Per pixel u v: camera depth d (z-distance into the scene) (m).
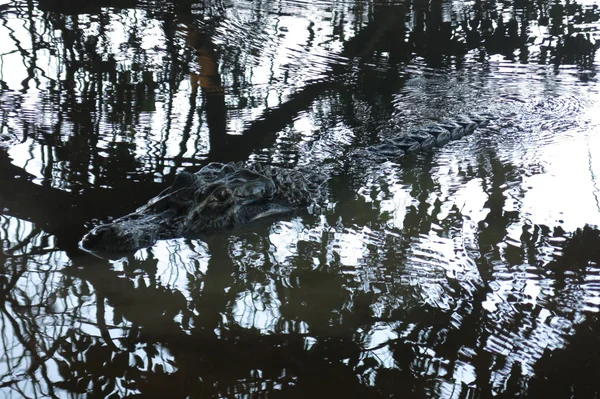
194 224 3.72
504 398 2.17
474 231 3.69
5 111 5.55
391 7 10.59
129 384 2.18
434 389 2.21
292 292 2.96
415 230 3.73
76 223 3.61
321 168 4.81
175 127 5.52
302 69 7.66
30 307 2.68
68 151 4.78
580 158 5.07
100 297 2.82
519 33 9.60
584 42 9.20
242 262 3.29
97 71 6.90
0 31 7.89
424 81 7.54
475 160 5.09
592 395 2.20
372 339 2.55
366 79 7.50
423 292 2.97
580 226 3.74
